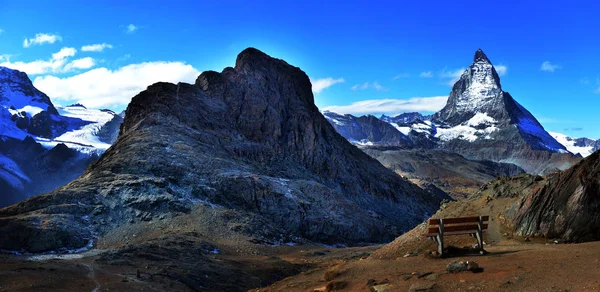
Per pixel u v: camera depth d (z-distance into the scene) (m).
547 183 32.12
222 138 164.75
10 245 79.19
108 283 43.12
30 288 37.66
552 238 29.77
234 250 86.00
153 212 103.12
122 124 166.88
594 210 28.88
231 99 185.88
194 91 179.00
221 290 50.19
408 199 189.25
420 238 33.31
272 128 183.38
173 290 44.34
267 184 131.00
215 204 115.88
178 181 120.31
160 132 145.38
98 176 116.75
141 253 59.84
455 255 25.45
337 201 135.62
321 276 27.95
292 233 121.06
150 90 169.75
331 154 185.75
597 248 23.02
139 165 123.62
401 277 21.78
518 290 17.56
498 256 23.88
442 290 19.03
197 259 62.72
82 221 94.44
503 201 36.56
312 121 191.62
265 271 62.84
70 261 56.03
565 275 18.30
